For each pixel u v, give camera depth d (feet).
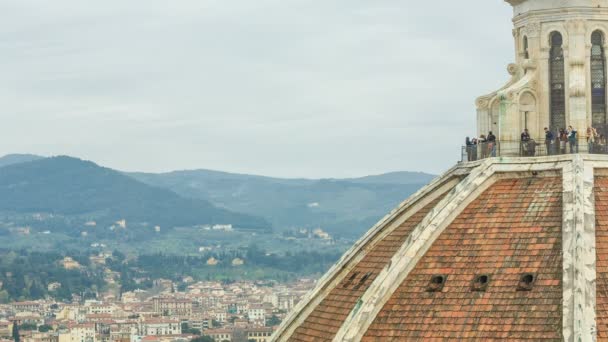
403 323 366.43
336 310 404.98
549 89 397.60
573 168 377.30
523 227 371.15
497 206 379.35
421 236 378.32
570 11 395.55
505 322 353.92
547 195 376.68
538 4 399.85
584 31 394.93
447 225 379.96
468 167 406.41
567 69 394.73
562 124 396.78
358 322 369.71
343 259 419.95
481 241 372.79
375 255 412.77
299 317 416.87
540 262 361.30
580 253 353.72
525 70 401.70
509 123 395.14
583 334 339.98
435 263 373.61
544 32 399.03
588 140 389.19
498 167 387.14
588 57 395.14
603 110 395.96
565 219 364.17
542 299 353.51
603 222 365.20
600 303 348.59
